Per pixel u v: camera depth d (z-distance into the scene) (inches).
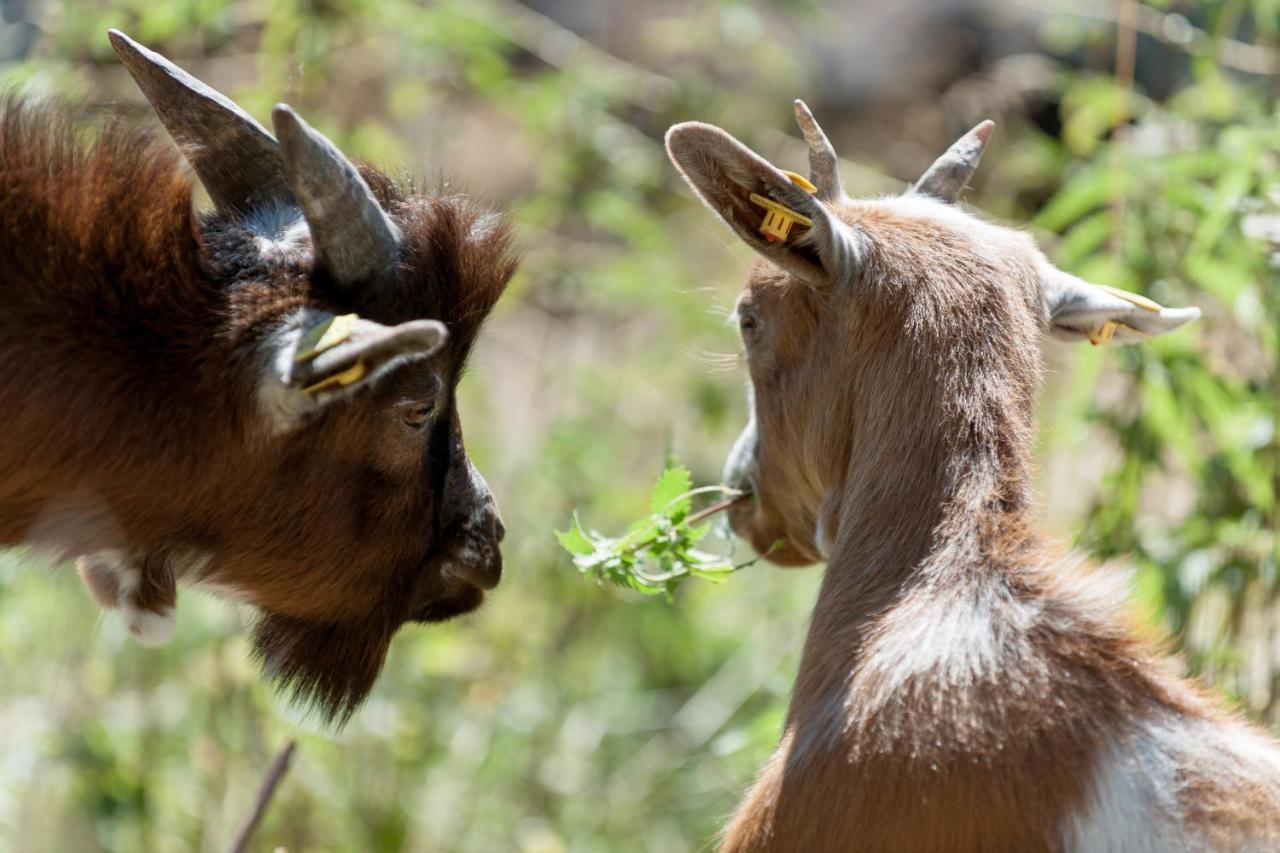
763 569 943.0
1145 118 773.3
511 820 839.1
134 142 408.5
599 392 952.3
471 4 912.9
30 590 776.9
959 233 434.6
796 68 1171.9
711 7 1083.9
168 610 426.6
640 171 954.1
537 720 863.1
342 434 417.4
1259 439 620.4
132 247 397.4
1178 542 637.3
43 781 748.6
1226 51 790.5
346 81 906.7
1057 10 1024.9
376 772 788.0
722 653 938.1
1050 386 743.7
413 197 447.5
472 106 1123.9
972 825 354.6
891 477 410.3
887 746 365.7
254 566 431.8
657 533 462.9
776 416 457.4
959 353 413.7
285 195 431.5
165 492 410.0
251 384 401.4
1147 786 354.6
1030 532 397.7
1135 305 437.1
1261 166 657.0
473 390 900.0
